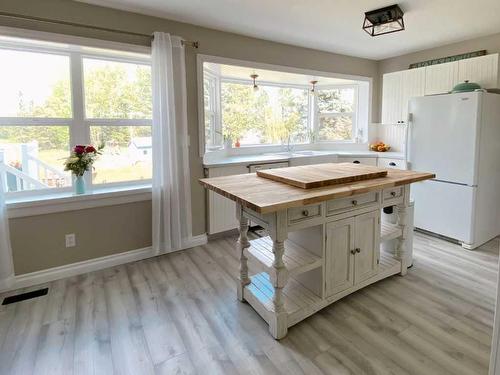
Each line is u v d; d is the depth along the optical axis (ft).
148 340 6.16
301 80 15.48
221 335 6.29
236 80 14.23
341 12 9.43
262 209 5.00
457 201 10.57
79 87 9.22
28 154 8.82
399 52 14.26
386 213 9.15
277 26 10.62
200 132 10.89
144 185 10.39
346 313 6.96
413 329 6.37
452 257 9.79
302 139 16.85
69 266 9.00
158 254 10.27
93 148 8.90
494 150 10.60
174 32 10.00
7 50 8.31
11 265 8.18
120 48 9.04
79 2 8.43
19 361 5.63
